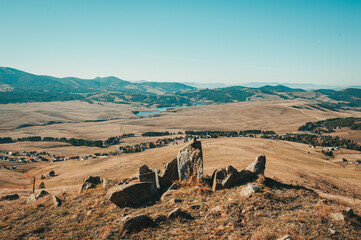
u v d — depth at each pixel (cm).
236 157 10344
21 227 1870
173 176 2636
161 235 1553
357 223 1598
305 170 7381
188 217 1766
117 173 11031
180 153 2653
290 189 2270
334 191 5494
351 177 8519
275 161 8662
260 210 1773
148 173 2547
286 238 1365
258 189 2086
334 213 1709
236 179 2400
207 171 7650
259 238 1426
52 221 1934
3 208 2478
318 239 1404
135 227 1622
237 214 1727
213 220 1694
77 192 2792
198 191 2225
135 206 2041
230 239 1459
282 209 1809
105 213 1962
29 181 12381
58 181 11231
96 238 1583
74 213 2038
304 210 1798
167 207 1953
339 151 19288
